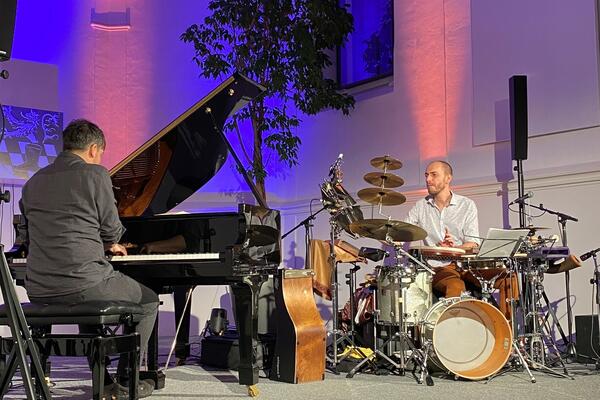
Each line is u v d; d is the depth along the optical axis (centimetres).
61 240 306
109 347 284
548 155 553
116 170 379
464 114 619
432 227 527
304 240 764
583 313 518
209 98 390
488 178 587
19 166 666
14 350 263
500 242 400
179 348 489
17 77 673
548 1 555
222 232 366
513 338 419
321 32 693
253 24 694
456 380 398
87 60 728
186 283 380
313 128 774
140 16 755
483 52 602
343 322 499
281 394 354
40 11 709
